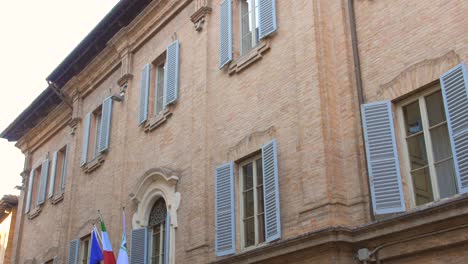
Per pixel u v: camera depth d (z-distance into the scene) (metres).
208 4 16.66
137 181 17.59
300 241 10.79
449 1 10.25
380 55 11.25
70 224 21.30
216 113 14.98
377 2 11.65
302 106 11.96
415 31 10.71
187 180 15.39
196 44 16.66
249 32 14.93
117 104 20.36
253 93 13.81
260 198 12.91
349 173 11.02
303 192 11.33
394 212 9.96
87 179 21.17
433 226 9.23
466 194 9.02
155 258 16.16
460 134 9.27
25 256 25.05
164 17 18.48
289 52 12.99
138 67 19.66
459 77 9.51
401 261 9.73
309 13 12.47
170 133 16.78
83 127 22.75
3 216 31.44
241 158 13.62
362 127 10.99
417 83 10.41
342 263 10.17
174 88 16.91
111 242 17.88
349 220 10.70
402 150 10.49
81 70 23.62
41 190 25.02
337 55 12.09
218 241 13.30
